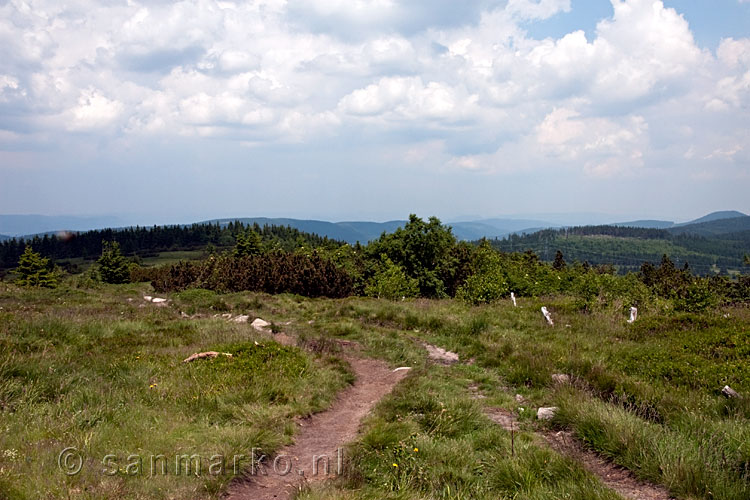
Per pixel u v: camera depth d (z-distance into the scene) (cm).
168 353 1105
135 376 878
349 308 2177
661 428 644
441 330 1672
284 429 702
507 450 618
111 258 6122
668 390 816
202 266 4509
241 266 3697
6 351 884
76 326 1341
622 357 1073
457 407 789
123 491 451
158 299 2862
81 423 621
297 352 1167
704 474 508
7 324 1202
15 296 2191
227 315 2172
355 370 1185
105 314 1819
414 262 3922
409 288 2933
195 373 924
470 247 4388
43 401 692
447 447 630
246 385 860
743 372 833
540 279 2939
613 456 604
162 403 749
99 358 973
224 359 1045
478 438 681
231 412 731
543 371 1012
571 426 713
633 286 2242
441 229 3997
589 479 530
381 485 534
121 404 719
